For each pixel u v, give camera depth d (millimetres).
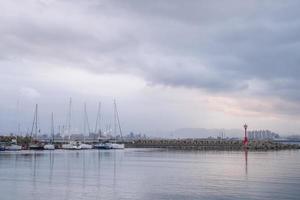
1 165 88562
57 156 126562
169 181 60062
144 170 78812
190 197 45656
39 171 75625
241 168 83000
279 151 178875
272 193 48312
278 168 82875
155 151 171625
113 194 47625
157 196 46219
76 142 183875
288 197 45719
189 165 91375
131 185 55344
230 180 61156
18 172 73312
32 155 130125
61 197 45594
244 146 197750
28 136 179000
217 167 85750
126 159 113938
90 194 47594
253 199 44500
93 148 182250
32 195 46781
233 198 45062
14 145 158875
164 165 91750
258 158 119312
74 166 87875
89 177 65750
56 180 61156
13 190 50531
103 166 88562
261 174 70125
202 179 62594
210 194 47562
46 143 174000
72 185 55250
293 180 61000
